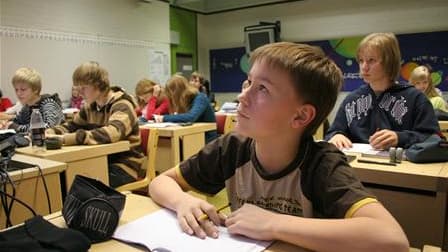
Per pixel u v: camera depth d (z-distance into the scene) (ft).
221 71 27.66
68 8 18.08
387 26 21.66
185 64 26.30
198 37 27.35
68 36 18.13
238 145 2.92
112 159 7.39
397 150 4.61
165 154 9.41
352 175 2.40
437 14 20.25
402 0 21.08
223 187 3.18
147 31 22.50
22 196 4.54
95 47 19.44
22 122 9.19
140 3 21.91
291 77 2.35
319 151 2.56
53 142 6.22
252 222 2.25
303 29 24.22
